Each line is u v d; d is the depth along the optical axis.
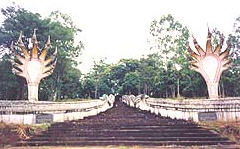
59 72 40.25
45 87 41.06
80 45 43.25
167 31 49.56
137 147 12.80
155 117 20.52
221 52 24.27
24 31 36.16
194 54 24.72
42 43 35.91
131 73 69.69
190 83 43.84
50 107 19.34
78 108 21.94
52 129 16.47
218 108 17.94
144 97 29.62
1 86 34.38
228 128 15.06
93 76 70.88
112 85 76.19
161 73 50.38
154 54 50.72
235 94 43.38
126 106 35.34
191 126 15.84
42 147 13.16
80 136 14.91
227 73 42.16
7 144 13.75
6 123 16.53
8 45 35.72
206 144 13.14
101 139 14.23
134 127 15.98
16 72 24.30
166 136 14.33
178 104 19.81
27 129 15.80
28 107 18.20
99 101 28.62
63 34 38.62
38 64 24.58
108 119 20.05
